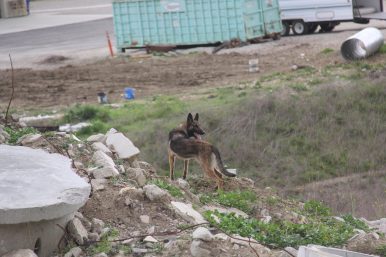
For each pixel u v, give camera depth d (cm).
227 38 9175
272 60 8231
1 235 1648
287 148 5331
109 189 2111
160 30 9406
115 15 9531
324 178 5019
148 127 5481
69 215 1822
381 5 9375
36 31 12281
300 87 6412
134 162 2564
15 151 2073
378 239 2247
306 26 9462
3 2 14150
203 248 1772
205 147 2741
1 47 10856
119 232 1908
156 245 1838
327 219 2559
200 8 9188
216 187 2759
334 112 5706
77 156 2391
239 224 2067
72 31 12050
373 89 5969
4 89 7694
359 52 7588
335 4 9212
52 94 7419
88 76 8238
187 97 6719
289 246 1973
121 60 9069
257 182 4909
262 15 9225
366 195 4406
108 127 5591
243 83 7150
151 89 7375
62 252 1781
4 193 1719
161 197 2078
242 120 5553
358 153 5262
